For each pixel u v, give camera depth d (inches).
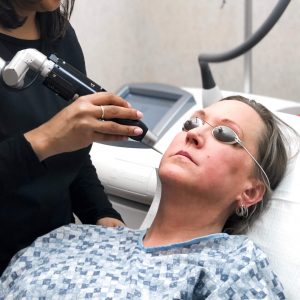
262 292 38.3
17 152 35.7
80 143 36.4
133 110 36.9
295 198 47.7
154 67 98.7
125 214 61.9
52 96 44.0
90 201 51.9
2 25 40.9
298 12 79.6
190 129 45.3
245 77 72.0
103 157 61.2
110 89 91.0
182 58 95.2
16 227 45.2
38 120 43.0
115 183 59.6
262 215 48.0
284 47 83.0
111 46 88.7
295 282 44.3
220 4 87.0
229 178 43.8
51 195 45.4
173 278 40.3
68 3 44.3
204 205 43.9
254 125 45.8
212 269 39.9
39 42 43.9
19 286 42.4
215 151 43.3
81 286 40.8
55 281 41.6
